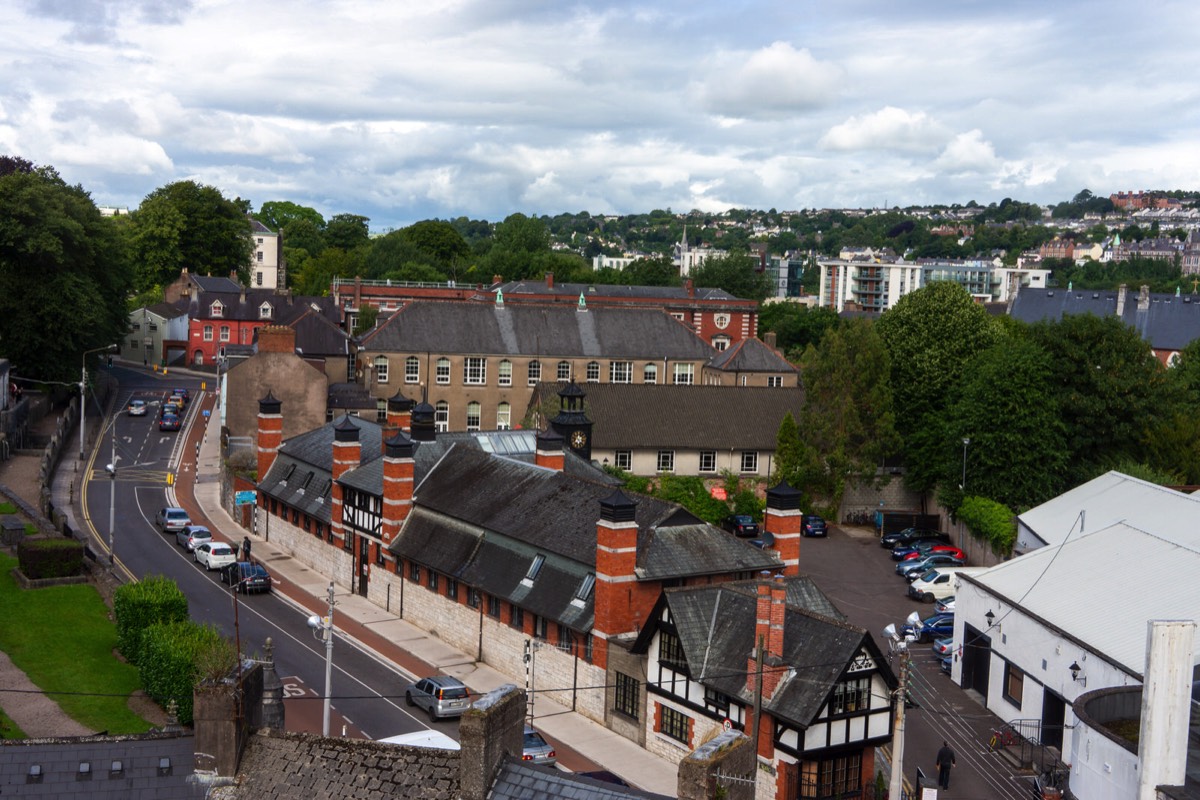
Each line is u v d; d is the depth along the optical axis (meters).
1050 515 71.56
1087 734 37.22
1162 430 82.88
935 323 97.56
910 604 71.88
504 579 57.62
